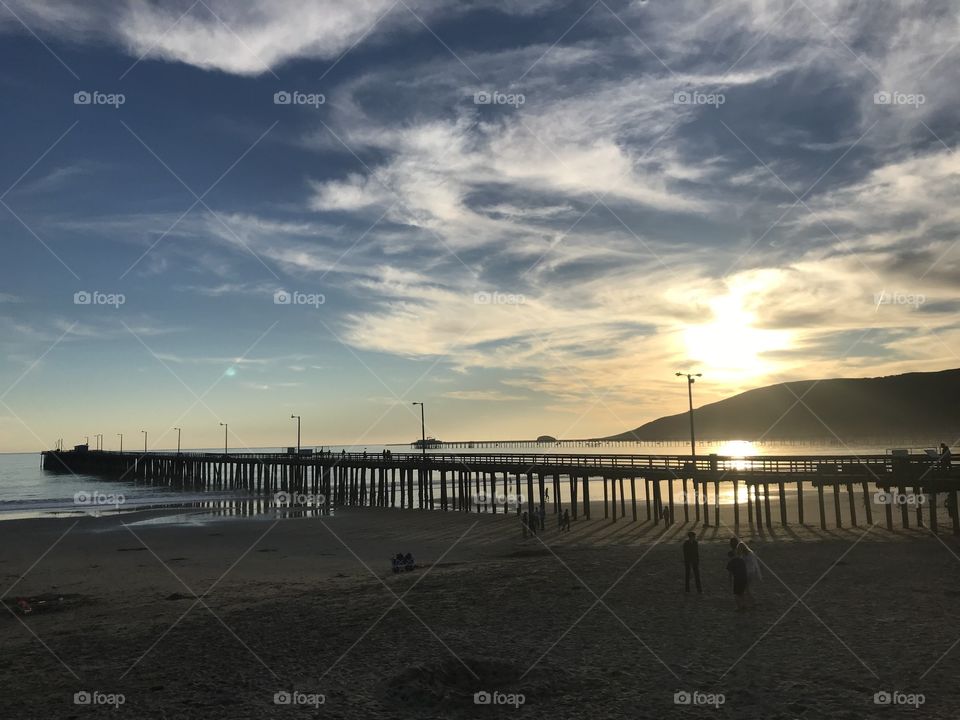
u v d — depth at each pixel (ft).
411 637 48.55
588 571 73.77
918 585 60.13
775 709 32.91
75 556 108.58
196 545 120.26
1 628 60.23
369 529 139.74
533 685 37.06
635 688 36.52
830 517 134.00
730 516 141.90
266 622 55.52
